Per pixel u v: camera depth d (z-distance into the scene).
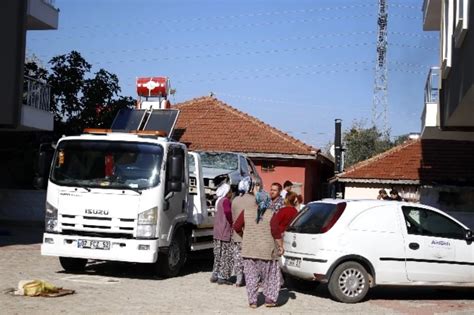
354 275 11.82
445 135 21.91
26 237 21.52
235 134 34.94
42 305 10.04
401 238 12.05
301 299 12.03
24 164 28.67
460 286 12.32
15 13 21.53
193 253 16.34
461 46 14.65
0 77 21.12
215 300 11.27
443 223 12.43
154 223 13.12
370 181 29.94
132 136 13.71
